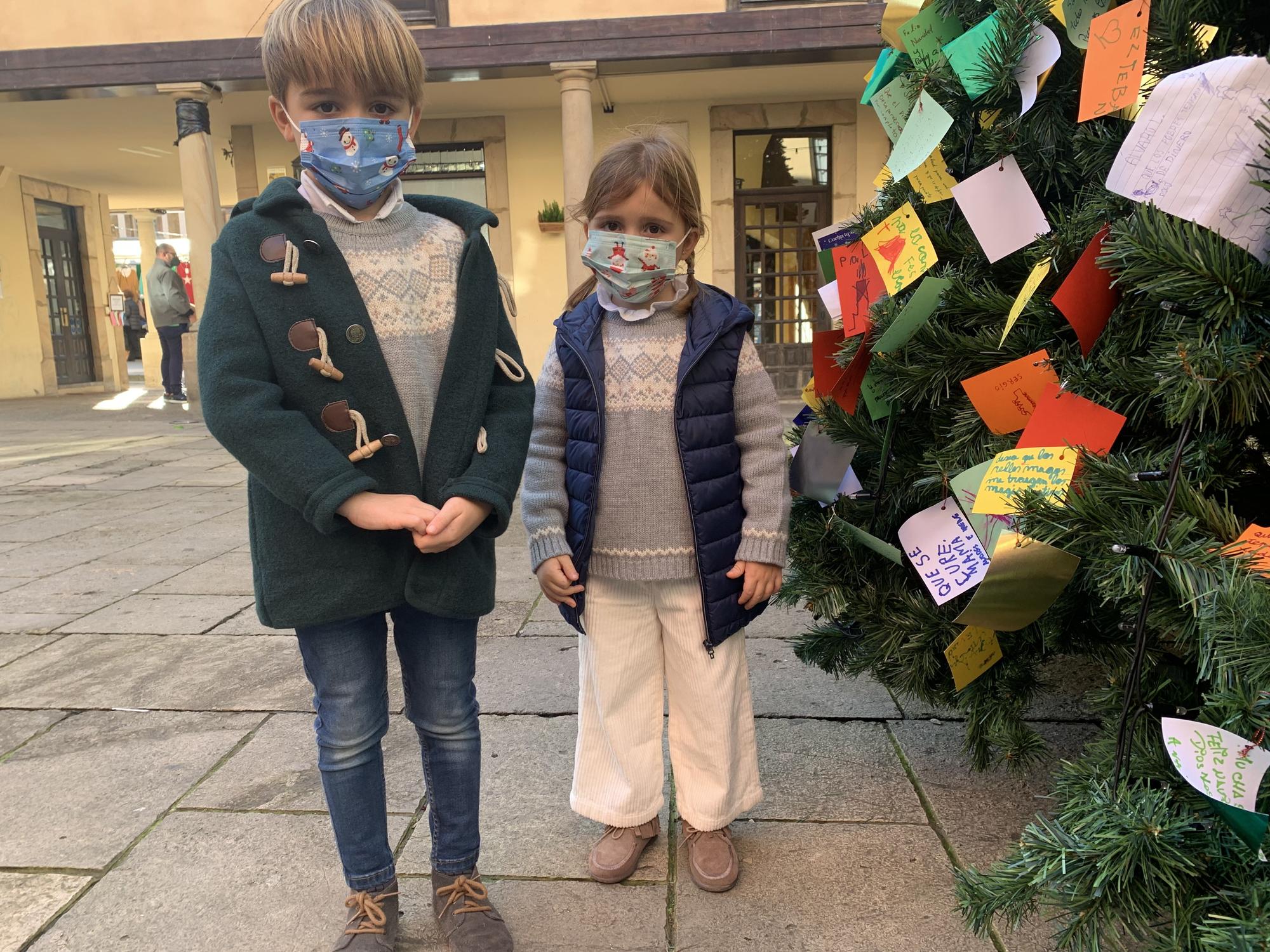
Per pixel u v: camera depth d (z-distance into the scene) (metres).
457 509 1.39
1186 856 1.11
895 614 1.87
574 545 1.75
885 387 1.72
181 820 2.01
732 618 1.74
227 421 1.31
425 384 1.48
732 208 9.84
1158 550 1.15
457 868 1.61
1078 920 1.18
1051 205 1.60
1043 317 1.49
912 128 1.57
